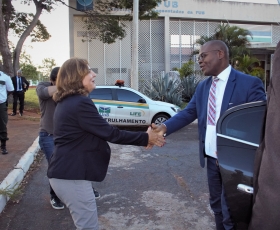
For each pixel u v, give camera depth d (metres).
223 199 2.69
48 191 4.99
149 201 4.56
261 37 26.14
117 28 18.84
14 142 8.16
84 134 2.43
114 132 2.48
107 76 23.30
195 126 11.56
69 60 2.52
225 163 2.37
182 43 24.25
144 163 6.64
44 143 4.14
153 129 3.11
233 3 24.70
